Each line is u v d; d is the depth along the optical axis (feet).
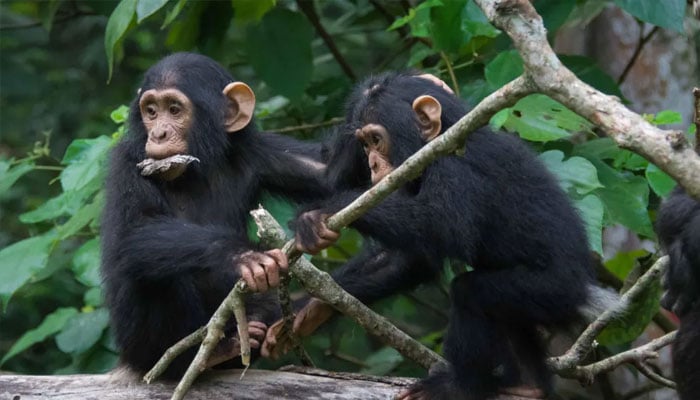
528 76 21.38
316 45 60.34
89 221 42.91
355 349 57.16
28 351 61.72
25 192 69.36
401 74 35.73
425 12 42.42
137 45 75.61
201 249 31.50
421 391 32.22
